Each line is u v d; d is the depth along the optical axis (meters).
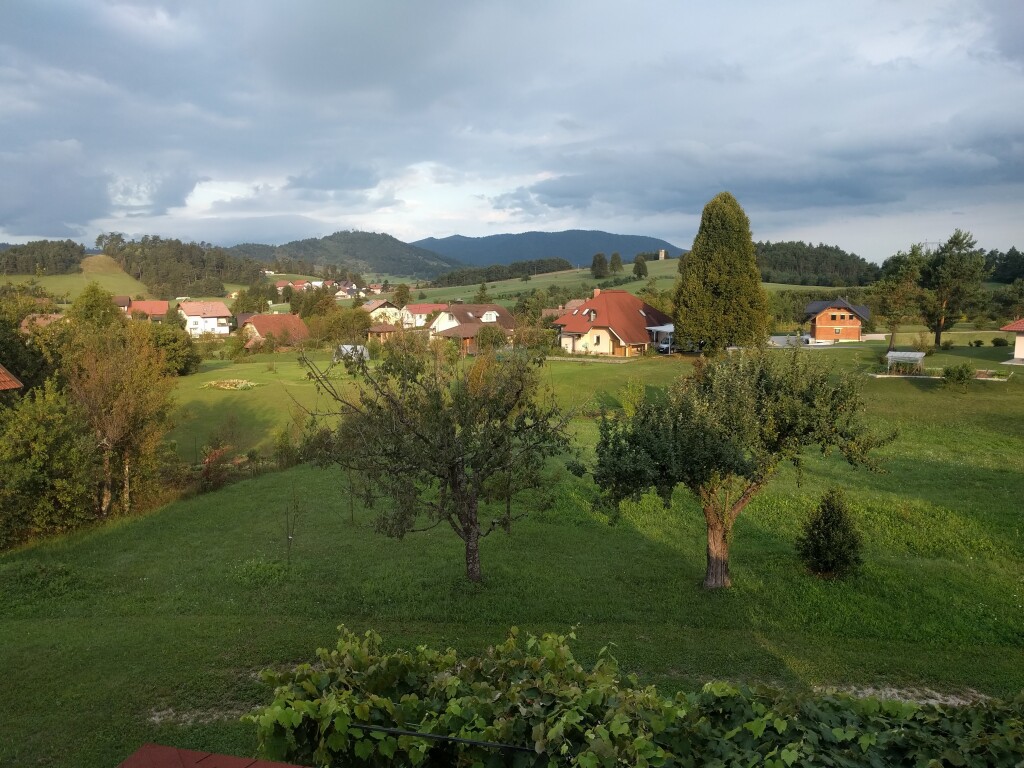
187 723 8.72
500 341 19.80
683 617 12.98
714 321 57.81
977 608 13.25
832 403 14.24
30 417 18.42
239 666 10.32
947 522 18.86
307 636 11.55
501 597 13.78
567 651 5.40
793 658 11.10
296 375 55.84
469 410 14.20
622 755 4.19
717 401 14.20
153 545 17.80
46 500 18.41
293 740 4.49
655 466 13.18
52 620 12.50
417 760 4.27
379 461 13.91
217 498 22.97
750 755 4.36
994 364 47.34
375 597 13.77
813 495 21.98
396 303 137.00
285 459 28.16
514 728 4.43
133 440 22.17
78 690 9.50
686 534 18.72
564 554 16.98
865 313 79.56
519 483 15.30
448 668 5.40
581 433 33.22
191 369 57.97
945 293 58.69
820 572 15.29
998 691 10.16
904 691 10.14
